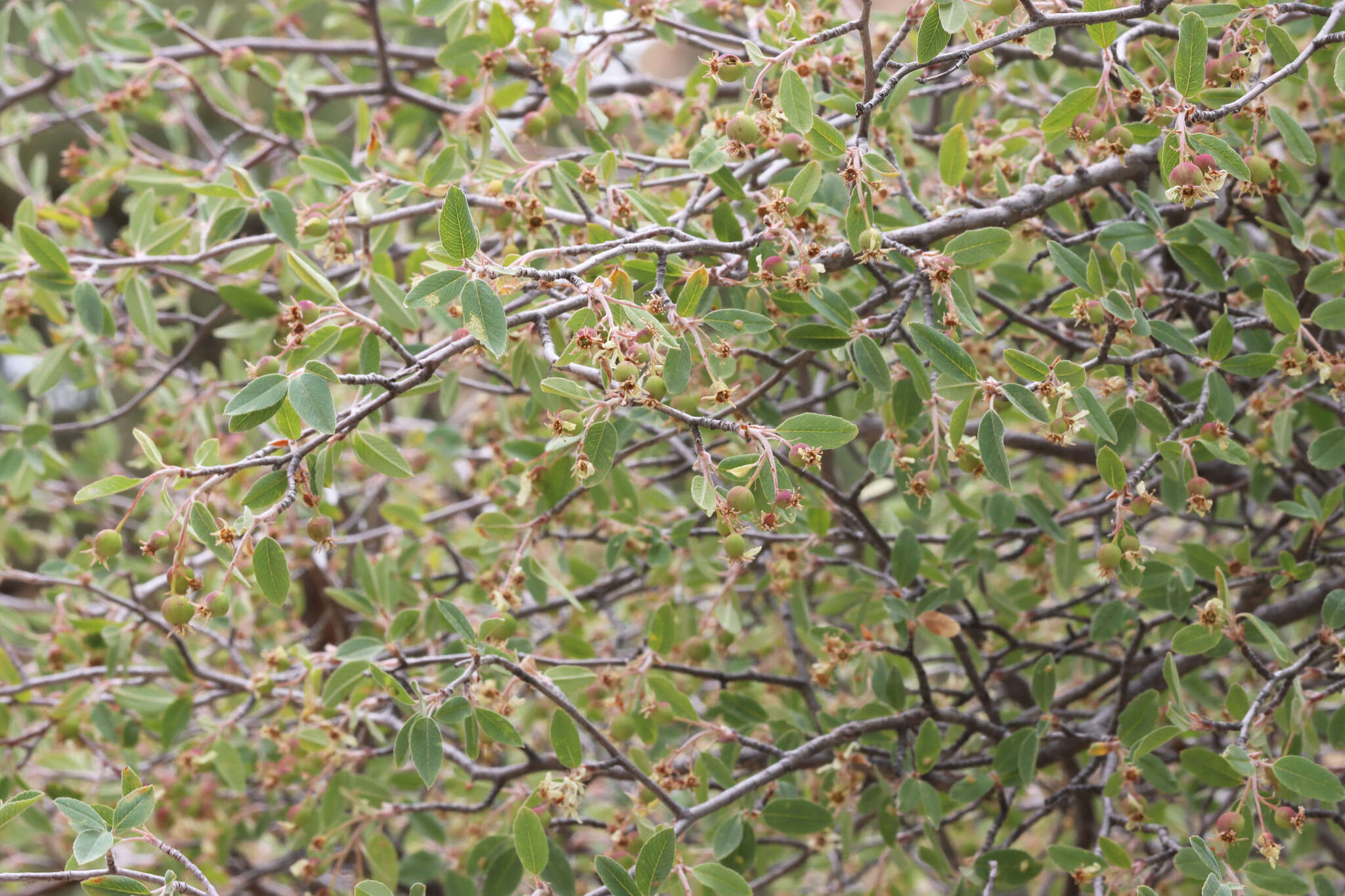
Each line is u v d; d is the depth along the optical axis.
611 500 1.78
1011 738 1.67
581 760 1.61
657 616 1.67
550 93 1.69
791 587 1.73
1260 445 1.69
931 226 1.62
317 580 2.25
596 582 1.85
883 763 1.73
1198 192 1.53
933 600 1.68
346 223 1.68
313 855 1.70
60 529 2.20
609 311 1.50
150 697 1.75
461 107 1.96
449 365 1.77
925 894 2.33
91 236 1.86
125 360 1.87
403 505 1.76
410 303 1.49
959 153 1.62
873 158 1.56
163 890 1.51
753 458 1.50
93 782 1.93
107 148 2.08
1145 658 1.75
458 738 1.96
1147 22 1.61
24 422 1.98
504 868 1.65
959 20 1.53
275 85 1.82
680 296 1.54
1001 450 1.54
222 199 1.71
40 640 1.84
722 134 1.63
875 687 1.70
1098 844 1.63
